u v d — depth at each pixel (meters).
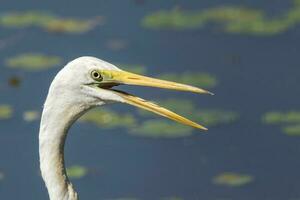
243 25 20.50
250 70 19.20
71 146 17.27
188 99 18.23
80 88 10.05
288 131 17.50
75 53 19.52
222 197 16.11
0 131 17.53
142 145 17.22
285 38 20.09
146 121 17.70
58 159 10.12
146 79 10.25
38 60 19.33
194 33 20.39
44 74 18.89
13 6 21.45
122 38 20.16
